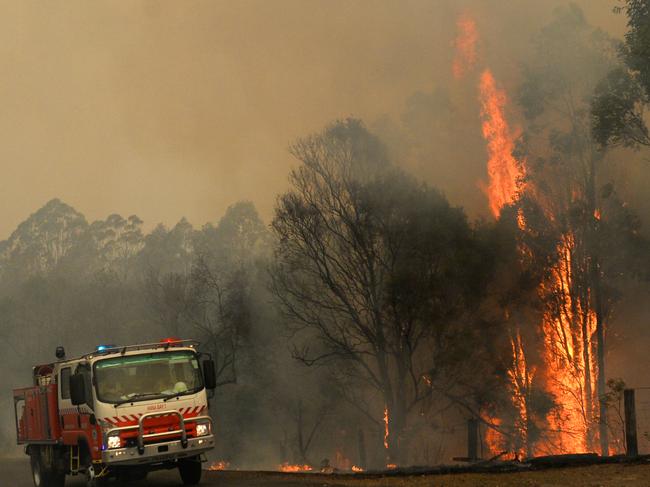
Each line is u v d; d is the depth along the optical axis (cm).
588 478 1551
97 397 1727
